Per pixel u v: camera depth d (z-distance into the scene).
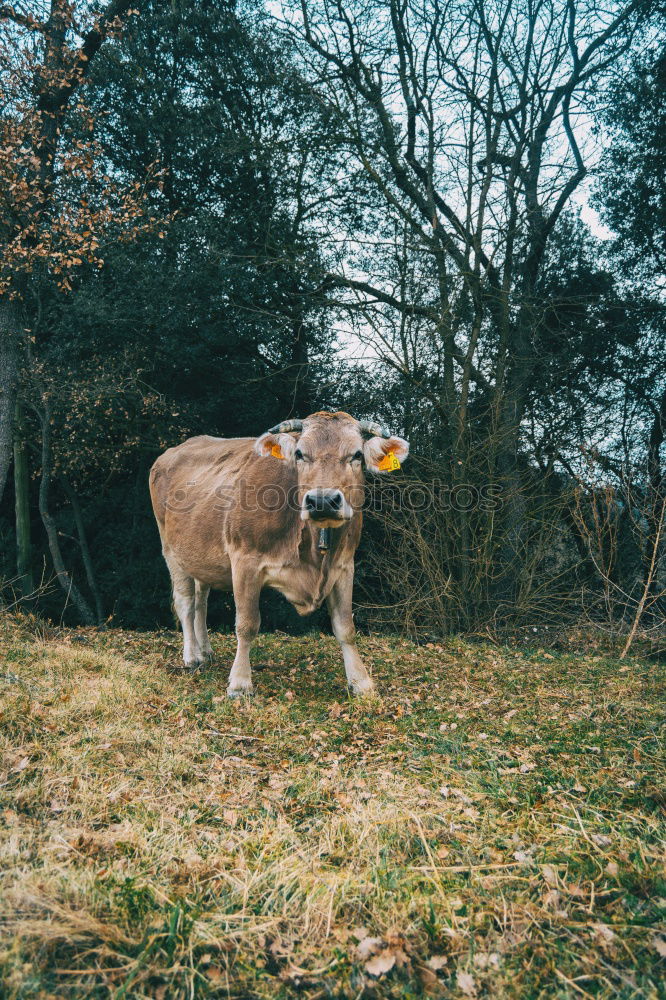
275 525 5.27
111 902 2.40
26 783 3.21
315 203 13.78
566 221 14.01
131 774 3.46
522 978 2.17
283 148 12.51
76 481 14.97
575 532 11.27
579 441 11.53
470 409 12.03
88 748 3.65
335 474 4.79
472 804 3.32
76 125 12.88
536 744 4.26
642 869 2.70
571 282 13.80
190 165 14.02
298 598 5.38
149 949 2.18
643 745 4.22
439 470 11.09
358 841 2.88
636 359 13.82
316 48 12.35
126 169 14.57
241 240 13.21
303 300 12.99
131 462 15.76
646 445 12.00
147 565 14.63
